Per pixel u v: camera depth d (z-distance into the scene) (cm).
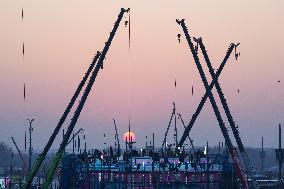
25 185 6788
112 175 6700
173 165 6712
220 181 6744
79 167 6906
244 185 6662
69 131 6856
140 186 6625
